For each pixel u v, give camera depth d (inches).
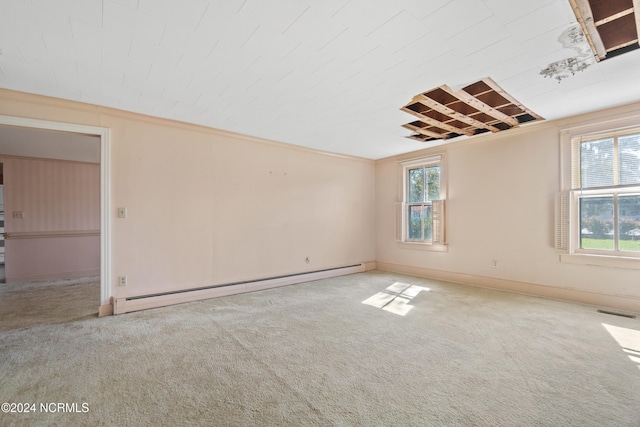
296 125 149.2
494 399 66.8
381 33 75.8
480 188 171.6
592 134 132.2
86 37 76.1
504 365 81.8
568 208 138.6
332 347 93.9
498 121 144.7
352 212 220.4
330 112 131.0
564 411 62.4
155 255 136.6
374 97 115.3
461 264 180.7
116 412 62.7
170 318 120.7
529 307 131.8
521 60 88.8
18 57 85.1
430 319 118.4
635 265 121.7
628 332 103.1
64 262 213.3
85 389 71.0
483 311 127.3
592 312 123.8
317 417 61.2
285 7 65.8
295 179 188.4
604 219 131.4
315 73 96.2
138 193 132.6
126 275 129.4
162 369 80.4
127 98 115.3
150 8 65.5
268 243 174.9
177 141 143.4
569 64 91.0
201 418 60.9
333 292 162.1
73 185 217.6
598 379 74.3
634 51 84.0
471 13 68.5
